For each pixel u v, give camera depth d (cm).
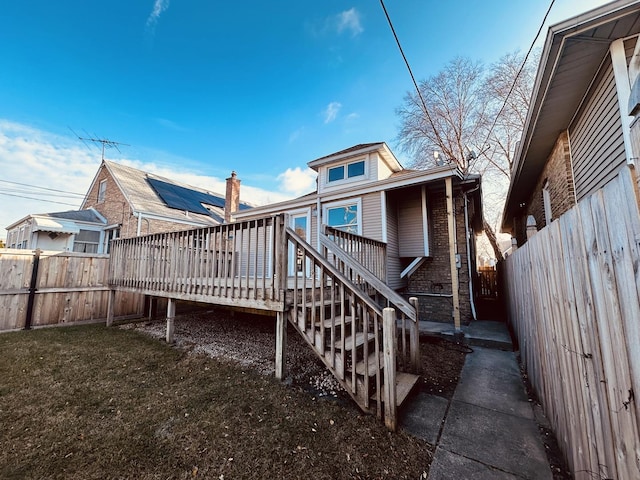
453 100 1340
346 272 456
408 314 336
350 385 261
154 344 440
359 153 848
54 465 178
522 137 502
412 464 187
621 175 108
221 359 378
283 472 177
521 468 184
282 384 302
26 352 388
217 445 201
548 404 238
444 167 608
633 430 111
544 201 630
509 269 541
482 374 352
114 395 274
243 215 1035
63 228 1166
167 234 465
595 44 296
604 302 131
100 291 629
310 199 839
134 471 174
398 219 770
